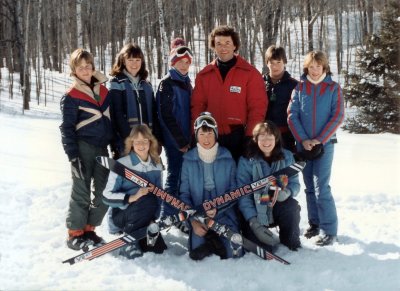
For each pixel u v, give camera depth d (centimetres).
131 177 393
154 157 418
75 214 413
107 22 2848
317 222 454
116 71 441
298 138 437
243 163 418
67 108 407
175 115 457
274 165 416
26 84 1811
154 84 2275
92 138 415
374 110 1477
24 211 508
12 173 666
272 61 461
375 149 952
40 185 606
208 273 358
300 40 3241
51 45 2861
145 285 338
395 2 1513
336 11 2723
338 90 435
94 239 423
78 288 331
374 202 543
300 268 367
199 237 392
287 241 412
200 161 414
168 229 453
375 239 433
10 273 356
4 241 425
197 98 450
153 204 405
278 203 408
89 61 410
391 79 1489
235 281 344
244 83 436
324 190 430
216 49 439
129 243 387
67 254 400
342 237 440
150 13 2603
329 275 351
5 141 938
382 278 347
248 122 437
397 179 655
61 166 724
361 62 1544
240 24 2281
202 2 2642
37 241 429
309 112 436
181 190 419
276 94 468
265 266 370
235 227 408
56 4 2833
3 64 2830
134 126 410
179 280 349
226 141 442
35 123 1274
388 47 1472
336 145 1013
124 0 2617
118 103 429
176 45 472
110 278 349
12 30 2408
